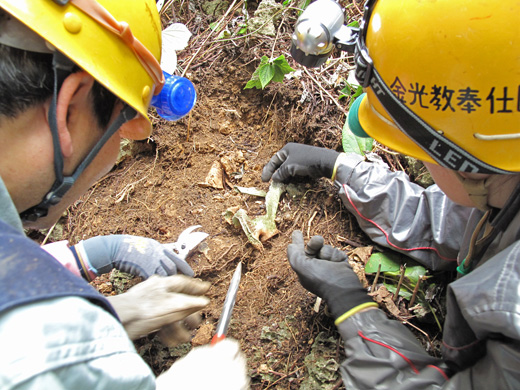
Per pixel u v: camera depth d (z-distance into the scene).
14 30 0.46
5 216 0.42
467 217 1.08
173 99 0.81
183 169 1.53
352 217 1.35
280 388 1.13
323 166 1.32
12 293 0.34
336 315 1.04
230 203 1.45
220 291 1.30
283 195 1.43
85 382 0.38
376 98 0.77
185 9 1.85
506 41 0.59
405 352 0.89
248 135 1.59
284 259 1.31
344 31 0.87
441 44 0.62
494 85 0.62
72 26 0.50
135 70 0.62
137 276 1.31
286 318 1.21
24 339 0.34
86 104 0.55
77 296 0.39
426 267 1.19
